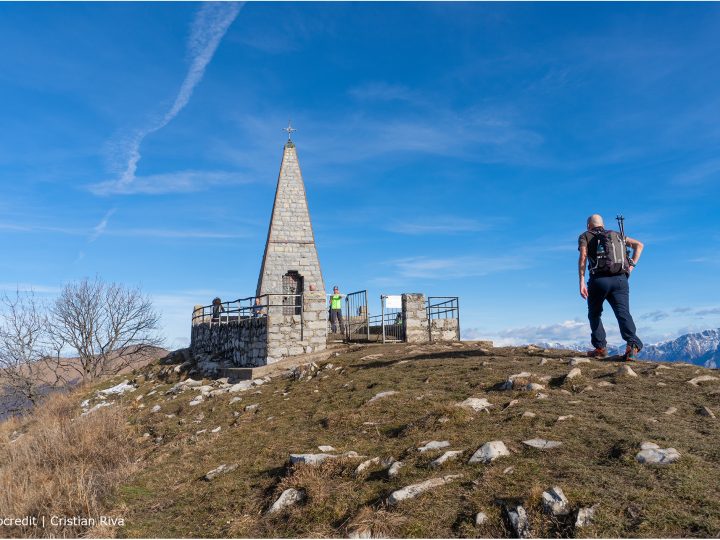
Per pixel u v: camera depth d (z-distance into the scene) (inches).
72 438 445.1
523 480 198.2
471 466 219.8
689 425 236.7
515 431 250.8
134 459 398.6
